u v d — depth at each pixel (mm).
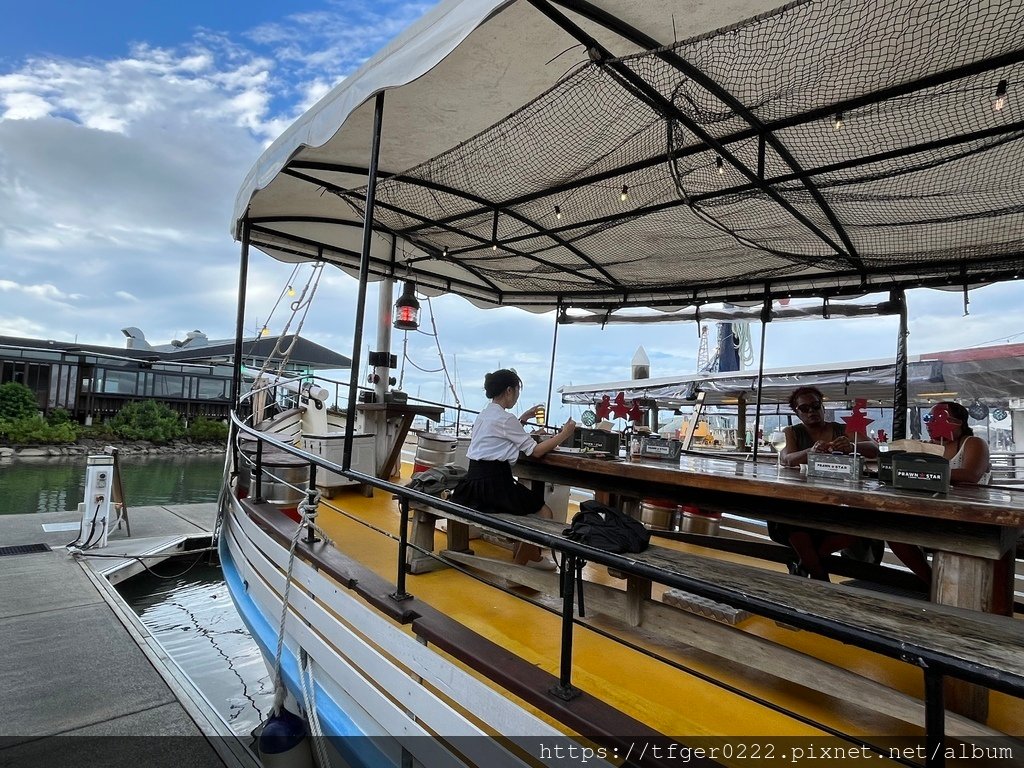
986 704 1827
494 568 3113
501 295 6715
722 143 3184
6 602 5715
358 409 5934
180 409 29188
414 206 4348
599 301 6316
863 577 3182
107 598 5867
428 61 2047
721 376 9398
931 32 2260
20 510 13297
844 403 9578
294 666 2965
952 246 4160
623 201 3947
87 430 24359
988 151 2896
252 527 3939
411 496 2322
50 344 25609
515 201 4062
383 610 2367
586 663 2371
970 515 1798
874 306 5043
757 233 4254
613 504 3525
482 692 1921
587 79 2719
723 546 3926
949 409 3004
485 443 3361
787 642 2695
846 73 2551
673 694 2133
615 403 3795
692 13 2260
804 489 2199
